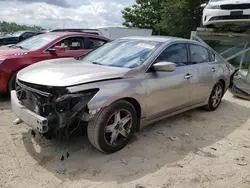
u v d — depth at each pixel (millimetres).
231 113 5023
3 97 5082
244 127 4242
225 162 2988
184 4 18719
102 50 4012
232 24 7164
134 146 3215
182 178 2600
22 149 2969
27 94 2898
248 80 8203
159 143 3365
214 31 7898
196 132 3869
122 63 3363
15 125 3633
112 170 2654
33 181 2406
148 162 2859
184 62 3980
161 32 26109
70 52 5754
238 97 6547
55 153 2928
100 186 2389
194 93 4172
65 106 2543
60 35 5805
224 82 5125
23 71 3258
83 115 2646
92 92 2670
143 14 28906
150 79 3246
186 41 4156
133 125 3152
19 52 5023
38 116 2578
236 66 14273
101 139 2785
